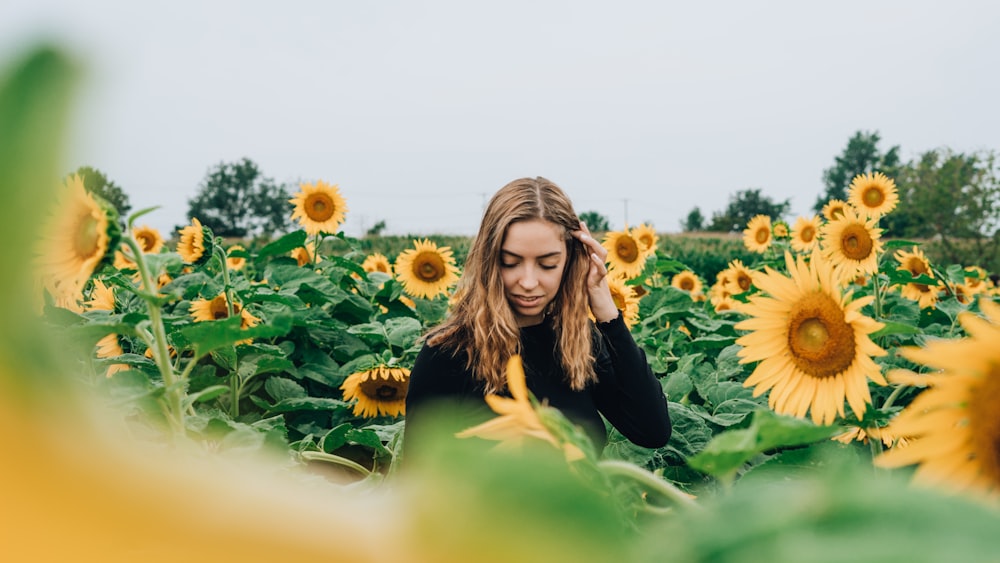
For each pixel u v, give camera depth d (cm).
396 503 19
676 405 303
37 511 14
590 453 53
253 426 229
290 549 16
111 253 108
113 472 15
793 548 23
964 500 23
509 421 54
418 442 21
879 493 23
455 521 19
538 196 250
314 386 425
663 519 66
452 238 3394
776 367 158
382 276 607
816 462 129
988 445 56
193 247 469
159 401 149
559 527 21
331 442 276
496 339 247
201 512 15
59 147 13
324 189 636
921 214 2517
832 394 153
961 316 58
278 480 17
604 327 268
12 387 15
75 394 15
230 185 6744
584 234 254
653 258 657
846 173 8281
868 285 507
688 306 541
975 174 2389
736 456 57
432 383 256
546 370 258
